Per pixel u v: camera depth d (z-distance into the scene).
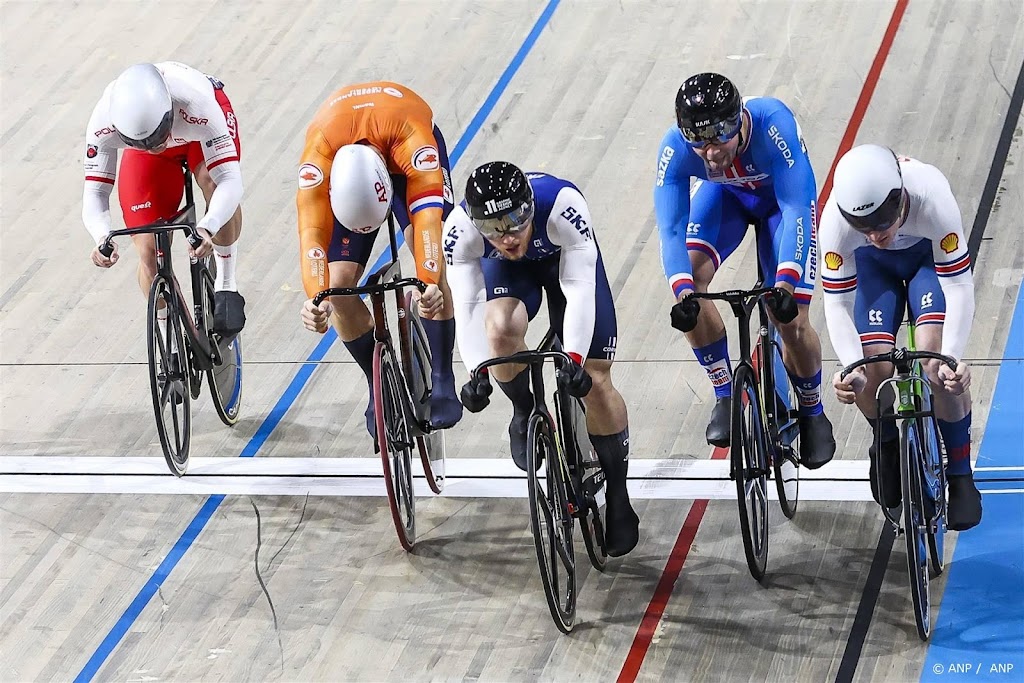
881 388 10.45
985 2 21.14
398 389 12.35
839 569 12.19
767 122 11.62
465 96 20.38
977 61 19.67
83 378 15.80
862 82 19.50
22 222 18.69
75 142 20.41
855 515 12.83
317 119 12.64
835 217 10.80
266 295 16.95
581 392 10.21
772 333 12.50
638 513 13.18
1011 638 11.19
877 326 11.27
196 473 14.24
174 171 13.78
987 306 15.18
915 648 11.20
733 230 12.55
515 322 11.45
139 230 12.77
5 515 13.78
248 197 18.73
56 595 12.65
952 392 10.42
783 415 12.48
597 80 20.44
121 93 12.09
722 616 11.77
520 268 11.61
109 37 23.16
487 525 13.22
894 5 21.39
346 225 11.48
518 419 12.05
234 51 22.28
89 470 14.37
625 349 15.41
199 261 14.04
